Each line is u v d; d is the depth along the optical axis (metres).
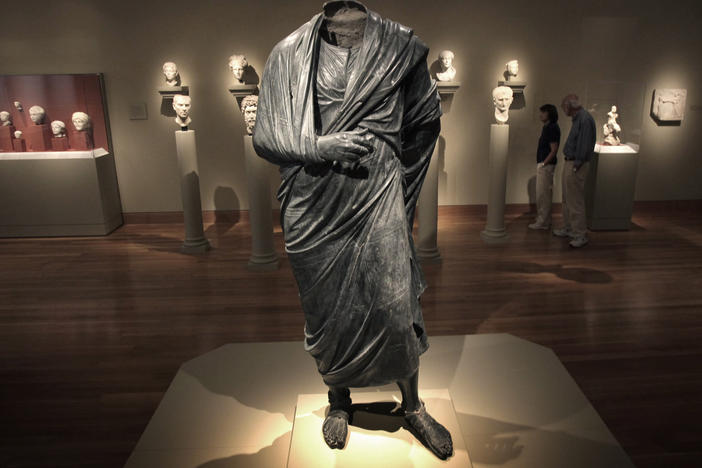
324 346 2.44
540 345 3.86
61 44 7.11
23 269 5.88
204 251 6.34
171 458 2.76
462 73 7.44
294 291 5.14
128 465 2.71
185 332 4.36
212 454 2.79
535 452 2.75
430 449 2.63
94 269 5.84
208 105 7.40
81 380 3.71
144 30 7.12
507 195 7.88
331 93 2.23
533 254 6.06
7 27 7.03
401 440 2.71
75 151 6.89
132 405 3.41
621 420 3.16
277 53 2.29
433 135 2.52
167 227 7.47
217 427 3.00
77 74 7.10
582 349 3.98
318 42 2.24
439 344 3.89
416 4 7.20
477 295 4.96
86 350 4.11
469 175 7.79
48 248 6.59
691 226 7.12
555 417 3.03
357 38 2.23
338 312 2.36
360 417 2.89
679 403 3.32
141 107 7.36
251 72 7.32
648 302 4.77
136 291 5.22
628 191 6.79
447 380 3.41
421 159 2.56
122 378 3.72
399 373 2.42
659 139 7.75
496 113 6.27
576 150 6.04
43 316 4.71
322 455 2.62
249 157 5.42
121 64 7.21
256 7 7.11
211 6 7.09
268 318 4.57
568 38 7.36
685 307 4.65
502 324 4.38
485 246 6.37
